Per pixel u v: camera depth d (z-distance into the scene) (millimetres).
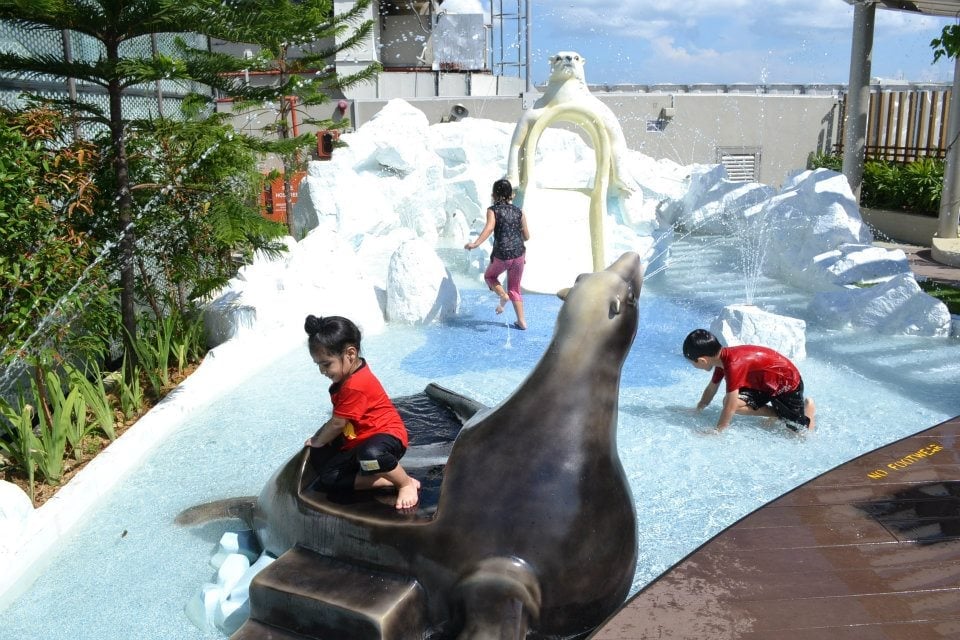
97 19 5918
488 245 11070
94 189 6148
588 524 3234
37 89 7145
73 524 4543
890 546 3490
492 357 7531
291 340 7879
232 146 6930
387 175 14734
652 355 7477
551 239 10625
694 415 5961
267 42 6629
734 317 7312
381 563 3373
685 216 13367
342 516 3463
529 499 3203
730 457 5227
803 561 3381
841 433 5559
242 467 5320
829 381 6582
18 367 5996
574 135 15062
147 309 8445
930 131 16516
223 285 7559
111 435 5535
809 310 8648
